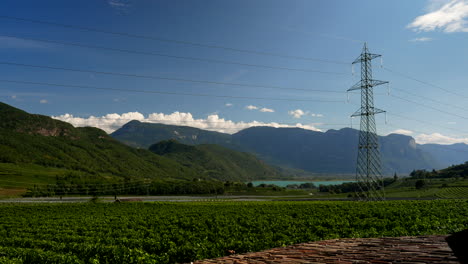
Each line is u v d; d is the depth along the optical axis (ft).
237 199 368.48
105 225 133.90
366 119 240.12
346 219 128.57
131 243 88.02
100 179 600.39
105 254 74.59
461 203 189.06
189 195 494.18
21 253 73.56
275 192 568.82
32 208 231.91
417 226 94.12
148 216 167.84
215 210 191.62
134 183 530.68
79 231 122.52
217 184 610.24
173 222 136.46
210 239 94.53
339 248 31.53
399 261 21.52
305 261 26.94
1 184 471.62
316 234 96.17
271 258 31.32
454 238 26.61
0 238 107.14
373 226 106.93
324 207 194.49
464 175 595.06
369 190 240.73
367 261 23.25
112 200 337.93
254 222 124.16
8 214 202.39
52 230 122.52
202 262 36.58
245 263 30.96
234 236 94.68
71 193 477.36
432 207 168.45
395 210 153.38
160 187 521.65
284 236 89.76
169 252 74.02
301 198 380.17
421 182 475.72
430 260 20.30
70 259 67.87
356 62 246.06
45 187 463.01
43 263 68.08
